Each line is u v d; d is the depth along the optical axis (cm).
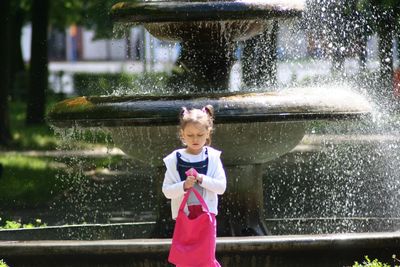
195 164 1405
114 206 3294
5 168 4369
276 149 1914
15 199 3525
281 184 3600
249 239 1584
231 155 1888
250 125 1830
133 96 1834
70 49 14062
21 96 8912
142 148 1894
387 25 3831
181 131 1417
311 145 4950
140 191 3656
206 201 1413
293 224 2227
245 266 1584
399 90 3566
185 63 2019
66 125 1861
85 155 4862
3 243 1630
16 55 8906
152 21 1923
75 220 2970
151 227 2264
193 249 1392
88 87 7556
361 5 3684
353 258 1611
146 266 1586
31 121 6525
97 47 14038
